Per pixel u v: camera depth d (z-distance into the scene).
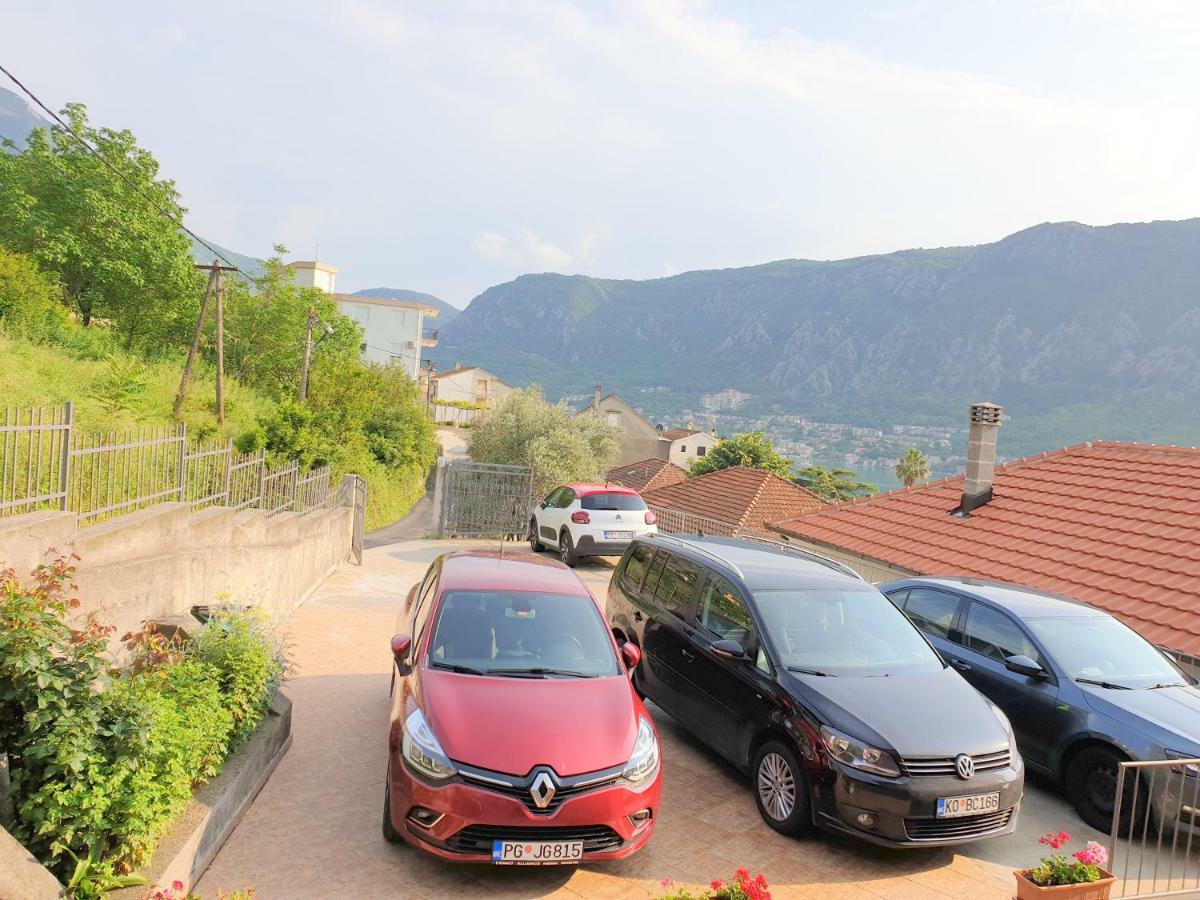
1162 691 6.82
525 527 22.23
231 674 5.67
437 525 21.78
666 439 100.81
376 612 12.05
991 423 14.20
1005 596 8.06
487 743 4.75
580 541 16.62
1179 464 13.20
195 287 29.30
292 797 5.68
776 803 5.83
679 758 7.19
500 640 5.81
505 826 4.54
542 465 26.22
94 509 7.04
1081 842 6.09
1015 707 7.16
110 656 6.00
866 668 6.31
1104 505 12.67
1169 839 6.07
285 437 17.86
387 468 36.59
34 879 3.39
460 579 6.45
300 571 12.55
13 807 3.80
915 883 5.20
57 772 3.83
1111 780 6.32
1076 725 6.60
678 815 5.97
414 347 96.19
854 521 15.53
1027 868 5.53
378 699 7.96
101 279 27.02
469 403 99.38
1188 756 5.91
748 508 30.64
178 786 4.29
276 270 36.69
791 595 6.97
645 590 8.49
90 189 26.61
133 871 3.92
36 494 6.21
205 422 20.03
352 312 94.75
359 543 17.20
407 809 4.71
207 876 4.59
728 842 5.59
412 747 4.82
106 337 24.06
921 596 8.65
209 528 8.84
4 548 5.21
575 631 6.08
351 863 4.86
